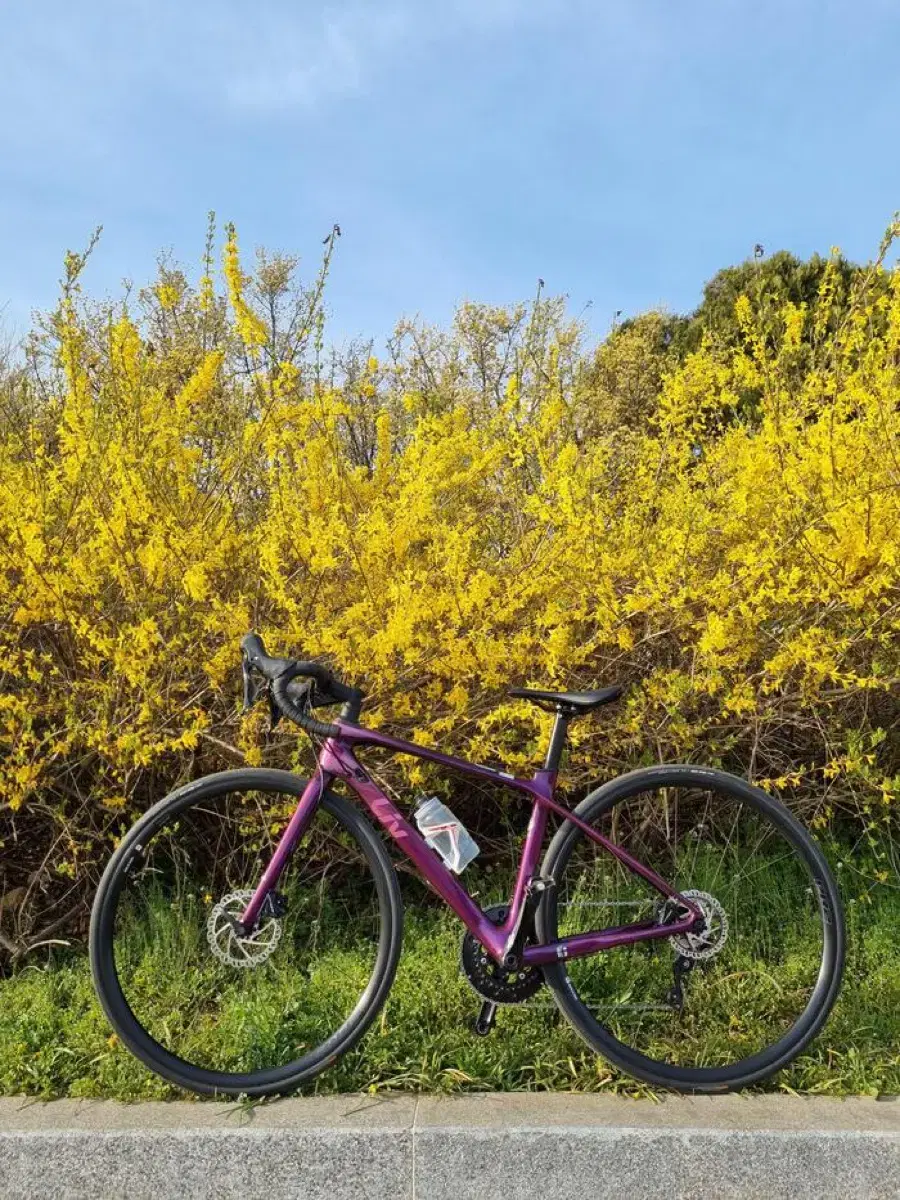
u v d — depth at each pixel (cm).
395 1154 194
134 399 314
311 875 293
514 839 302
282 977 254
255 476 327
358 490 338
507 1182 193
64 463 297
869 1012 242
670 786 241
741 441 342
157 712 278
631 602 279
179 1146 195
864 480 286
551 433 360
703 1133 195
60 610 269
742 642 282
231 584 299
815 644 274
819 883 234
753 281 859
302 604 290
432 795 293
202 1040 229
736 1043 232
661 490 341
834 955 230
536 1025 237
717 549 307
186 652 280
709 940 238
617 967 253
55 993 254
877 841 300
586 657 296
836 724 288
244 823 283
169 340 381
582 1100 211
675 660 300
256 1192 193
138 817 286
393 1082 217
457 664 276
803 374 353
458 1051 225
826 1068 224
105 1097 213
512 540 339
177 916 270
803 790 307
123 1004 218
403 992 245
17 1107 208
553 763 238
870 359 311
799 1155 194
